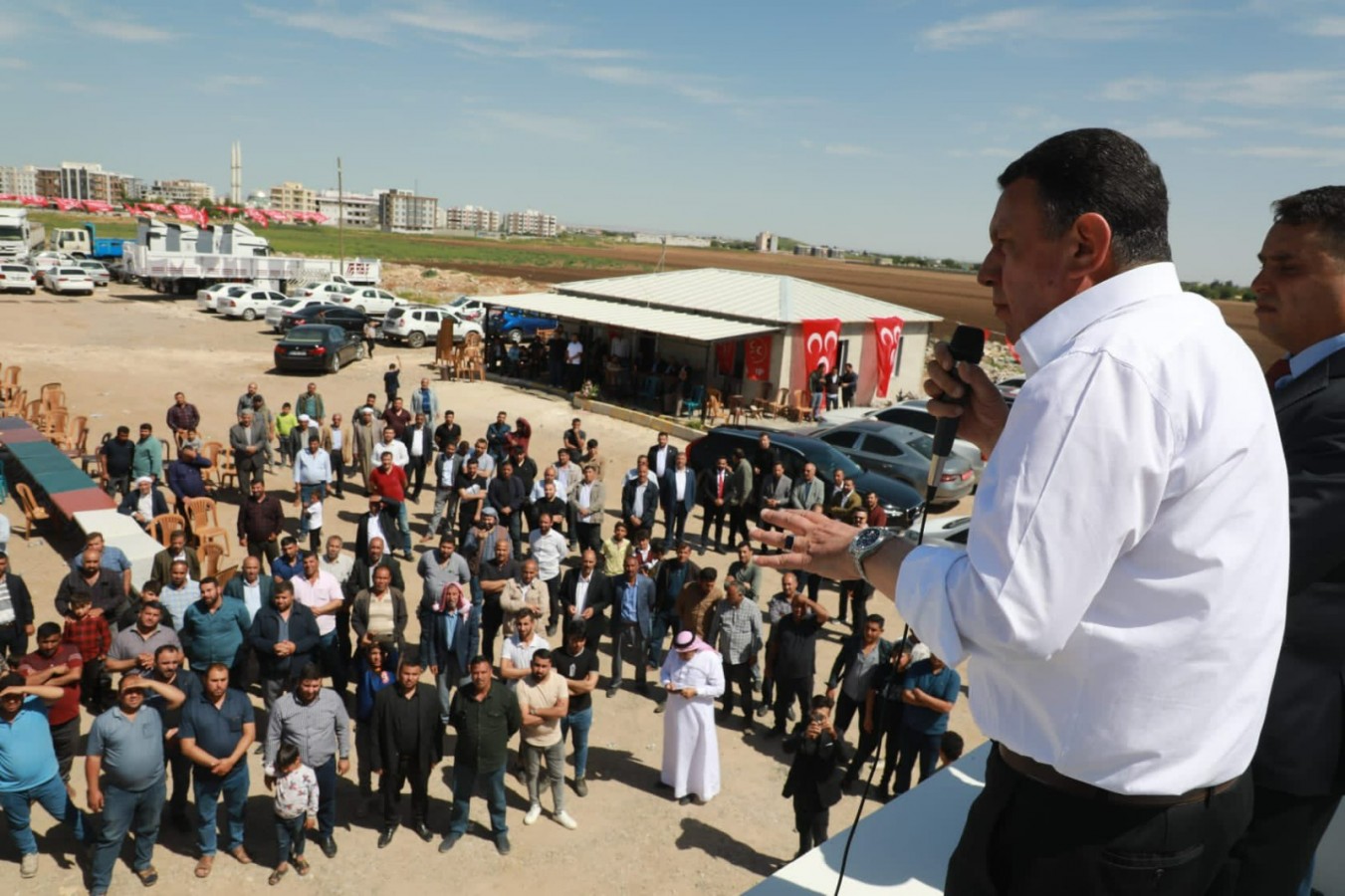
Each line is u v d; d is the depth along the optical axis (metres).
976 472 18.44
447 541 10.12
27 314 38.50
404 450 15.14
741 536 16.97
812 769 7.72
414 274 73.06
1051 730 1.02
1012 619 0.90
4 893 7.28
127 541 12.29
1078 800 1.03
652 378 27.88
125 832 7.29
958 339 1.43
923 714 8.42
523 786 9.37
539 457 22.20
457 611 10.08
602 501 14.96
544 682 8.52
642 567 11.67
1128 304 1.00
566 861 8.19
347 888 7.68
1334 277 1.54
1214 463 0.91
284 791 7.46
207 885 7.59
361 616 9.73
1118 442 0.90
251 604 9.79
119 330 36.31
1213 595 0.93
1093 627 0.96
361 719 8.75
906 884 1.92
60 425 19.53
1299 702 1.40
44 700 8.00
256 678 9.73
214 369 29.94
